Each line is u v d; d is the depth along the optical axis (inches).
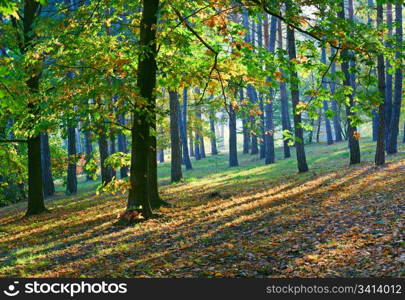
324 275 275.1
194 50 597.9
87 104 482.6
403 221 367.6
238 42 455.8
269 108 1336.1
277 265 306.2
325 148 1571.1
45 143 1178.0
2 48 637.3
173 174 1028.5
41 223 646.5
